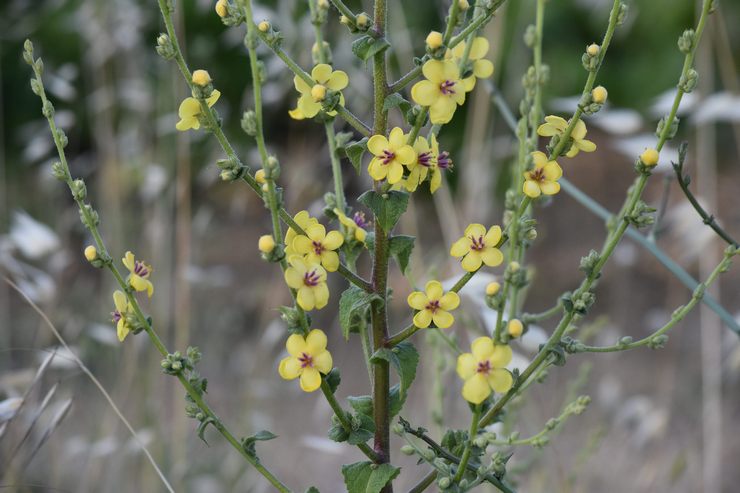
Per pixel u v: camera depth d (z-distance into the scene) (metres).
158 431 1.62
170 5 0.90
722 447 2.05
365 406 0.96
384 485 0.94
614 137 2.85
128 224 2.12
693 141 3.13
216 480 1.77
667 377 2.09
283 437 2.06
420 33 2.85
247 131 0.88
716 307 1.11
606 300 2.81
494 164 1.99
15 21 2.68
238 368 2.18
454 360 1.34
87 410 1.87
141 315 0.94
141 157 2.03
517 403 1.15
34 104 3.14
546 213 3.24
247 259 2.89
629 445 1.88
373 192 0.93
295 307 0.90
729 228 2.96
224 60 2.96
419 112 0.92
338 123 2.04
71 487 1.59
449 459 0.94
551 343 0.92
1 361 2.03
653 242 1.13
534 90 0.92
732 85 1.44
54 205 2.69
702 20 0.88
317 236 0.92
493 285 0.89
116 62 2.14
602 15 2.84
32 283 1.62
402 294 2.28
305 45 1.63
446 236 1.59
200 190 2.93
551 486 1.43
